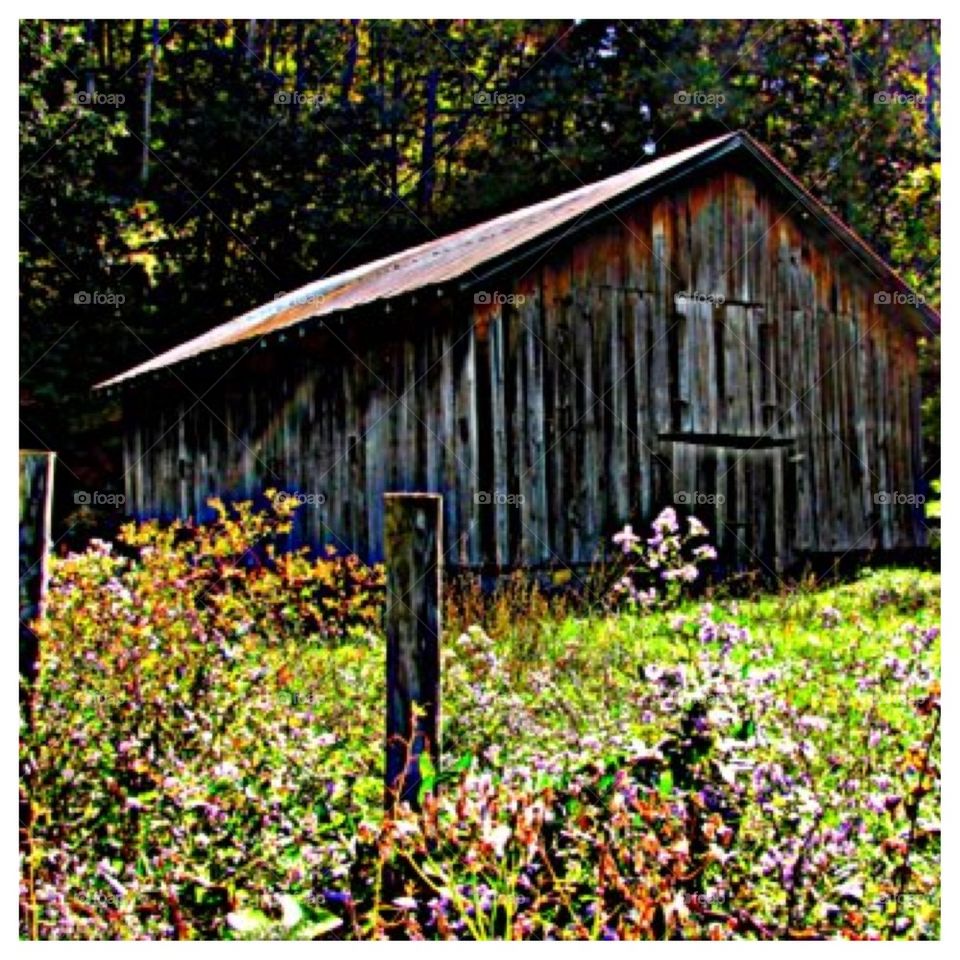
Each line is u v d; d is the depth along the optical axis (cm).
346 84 2816
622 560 1173
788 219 1364
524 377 1132
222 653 463
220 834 352
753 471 1319
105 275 2328
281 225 2611
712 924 304
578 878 307
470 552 1082
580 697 551
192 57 2716
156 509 1727
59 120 2202
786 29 2541
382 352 1207
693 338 1272
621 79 2592
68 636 475
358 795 396
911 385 1481
